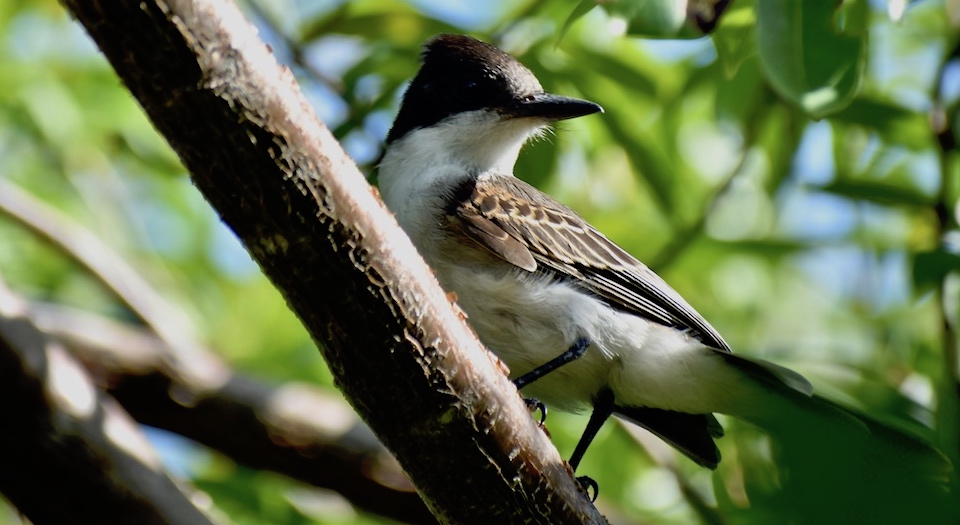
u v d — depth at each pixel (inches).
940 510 274.2
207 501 340.2
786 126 490.0
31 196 522.9
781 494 281.0
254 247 246.5
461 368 264.7
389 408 264.7
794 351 483.2
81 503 302.8
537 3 460.1
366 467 428.5
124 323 529.3
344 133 446.0
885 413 354.6
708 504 452.8
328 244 246.5
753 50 365.1
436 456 270.5
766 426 357.1
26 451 299.1
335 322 254.1
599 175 531.5
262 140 235.8
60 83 529.3
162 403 424.8
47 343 304.0
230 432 429.1
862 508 275.9
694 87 478.3
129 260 551.2
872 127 479.2
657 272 482.9
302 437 427.2
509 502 277.0
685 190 524.4
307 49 459.2
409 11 458.0
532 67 459.8
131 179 565.3
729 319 548.7
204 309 550.3
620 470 496.1
